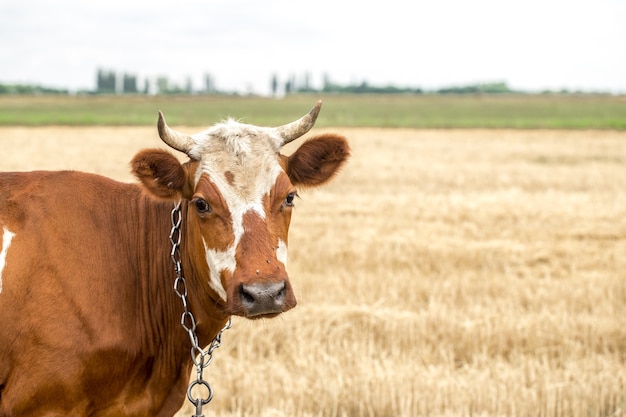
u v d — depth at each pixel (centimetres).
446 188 2336
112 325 520
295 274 1230
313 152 561
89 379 511
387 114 7738
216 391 810
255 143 525
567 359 902
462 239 1517
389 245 1443
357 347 909
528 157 3425
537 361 870
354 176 2614
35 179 539
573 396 795
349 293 1133
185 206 550
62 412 505
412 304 1099
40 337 495
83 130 5091
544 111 8281
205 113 7731
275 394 805
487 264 1353
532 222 1716
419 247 1426
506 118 7069
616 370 858
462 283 1188
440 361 906
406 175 2655
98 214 542
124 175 2456
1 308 494
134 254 548
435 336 955
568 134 5116
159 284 553
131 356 532
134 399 545
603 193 2206
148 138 4309
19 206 520
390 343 946
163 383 558
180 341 556
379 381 809
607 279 1218
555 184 2442
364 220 1728
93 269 523
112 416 534
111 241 539
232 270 494
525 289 1162
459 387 799
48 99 10919
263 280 479
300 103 10125
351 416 792
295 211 1850
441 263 1341
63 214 528
